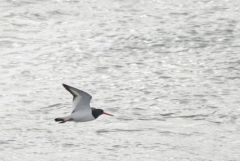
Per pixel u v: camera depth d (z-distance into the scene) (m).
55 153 29.75
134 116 34.44
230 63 42.56
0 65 43.00
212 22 51.31
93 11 55.16
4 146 30.64
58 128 32.81
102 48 45.81
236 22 51.28
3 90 38.62
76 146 30.53
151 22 51.56
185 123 33.44
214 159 28.98
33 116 34.56
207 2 57.59
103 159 28.94
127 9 55.59
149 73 41.12
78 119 22.70
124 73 41.22
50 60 43.72
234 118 34.03
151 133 32.00
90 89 38.69
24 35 49.34
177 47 45.72
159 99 36.88
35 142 31.05
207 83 39.28
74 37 48.31
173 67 42.06
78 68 42.28
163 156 29.22
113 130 32.47
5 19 53.31
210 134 31.97
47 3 57.75
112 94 37.78
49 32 49.91
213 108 35.44
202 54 44.34
